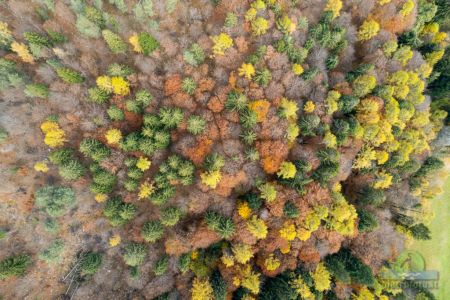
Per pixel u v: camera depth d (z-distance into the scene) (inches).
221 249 1417.3
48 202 1327.5
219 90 1336.1
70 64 1293.1
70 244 1419.8
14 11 1273.4
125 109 1327.5
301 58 1395.2
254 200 1337.4
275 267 1341.0
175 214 1334.9
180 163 1322.6
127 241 1393.9
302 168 1358.3
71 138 1352.1
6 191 1341.0
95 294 1401.3
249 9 1339.8
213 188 1327.5
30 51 1291.8
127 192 1355.8
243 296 1374.3
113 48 1314.0
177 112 1296.8
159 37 1337.4
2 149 1305.4
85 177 1365.7
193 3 1375.5
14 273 1321.4
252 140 1346.0
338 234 1390.3
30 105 1318.9
